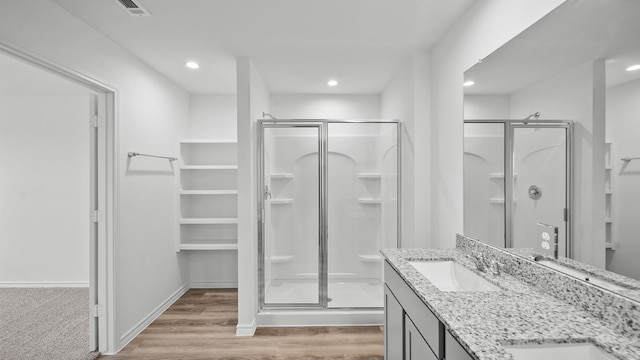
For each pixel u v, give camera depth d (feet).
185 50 9.06
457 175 7.43
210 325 9.95
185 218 12.87
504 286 4.79
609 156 3.67
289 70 10.69
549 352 3.13
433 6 6.84
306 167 10.33
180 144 12.57
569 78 4.25
